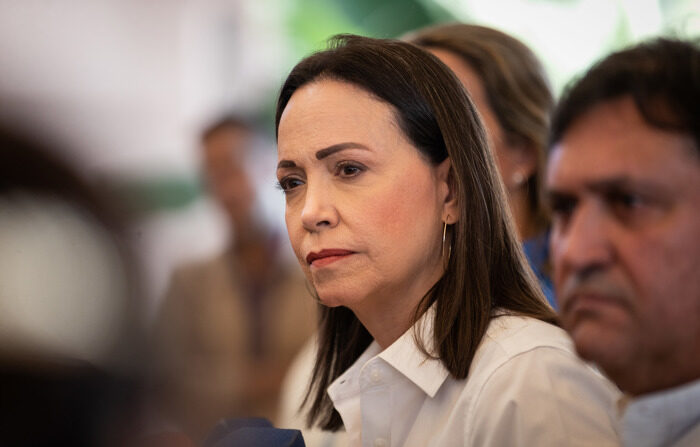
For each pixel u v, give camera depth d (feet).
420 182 9.60
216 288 22.84
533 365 8.91
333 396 11.05
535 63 15.47
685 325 5.80
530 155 14.96
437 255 10.00
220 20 36.27
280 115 10.46
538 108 15.03
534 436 8.41
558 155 6.39
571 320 6.07
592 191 6.07
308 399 12.53
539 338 9.29
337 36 10.87
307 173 9.59
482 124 10.39
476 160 10.01
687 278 5.77
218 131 23.15
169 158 33.86
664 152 5.83
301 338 22.80
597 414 8.60
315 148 9.45
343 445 12.17
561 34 34.94
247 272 22.93
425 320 9.87
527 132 14.84
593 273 5.92
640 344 5.84
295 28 38.27
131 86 32.22
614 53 6.39
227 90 36.35
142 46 33.19
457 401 9.43
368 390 10.13
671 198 5.81
